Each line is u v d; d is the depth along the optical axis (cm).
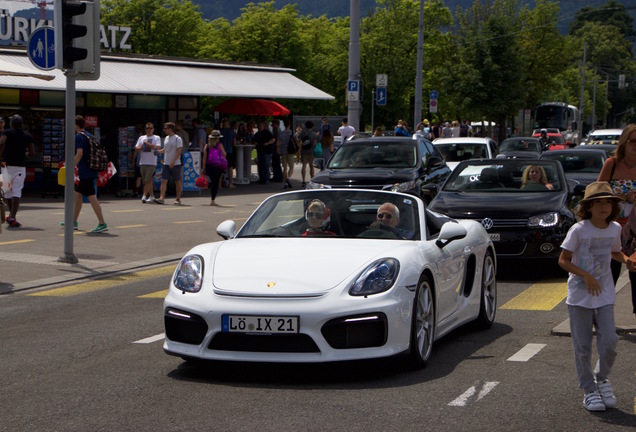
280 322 652
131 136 2548
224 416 581
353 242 753
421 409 593
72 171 1370
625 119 17875
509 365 725
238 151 3097
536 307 1018
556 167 1376
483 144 2327
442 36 6631
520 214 1233
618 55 17325
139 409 601
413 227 788
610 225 591
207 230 1770
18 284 1204
